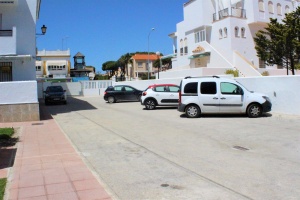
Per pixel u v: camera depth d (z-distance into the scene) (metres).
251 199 4.78
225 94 14.73
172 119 14.81
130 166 6.92
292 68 25.08
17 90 15.58
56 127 13.27
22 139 10.64
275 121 12.98
